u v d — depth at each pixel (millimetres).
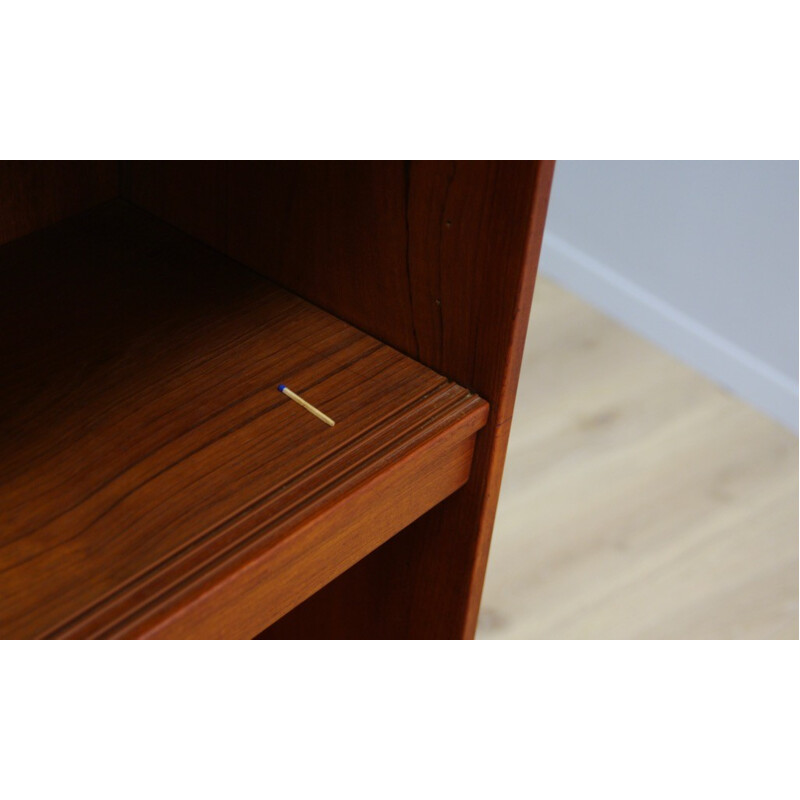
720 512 1410
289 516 599
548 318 1767
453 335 672
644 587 1297
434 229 643
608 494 1426
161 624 546
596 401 1592
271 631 1018
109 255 787
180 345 713
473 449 708
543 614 1252
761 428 1565
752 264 1558
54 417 655
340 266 715
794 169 1448
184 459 629
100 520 589
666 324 1698
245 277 771
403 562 822
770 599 1290
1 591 550
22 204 791
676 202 1626
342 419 658
